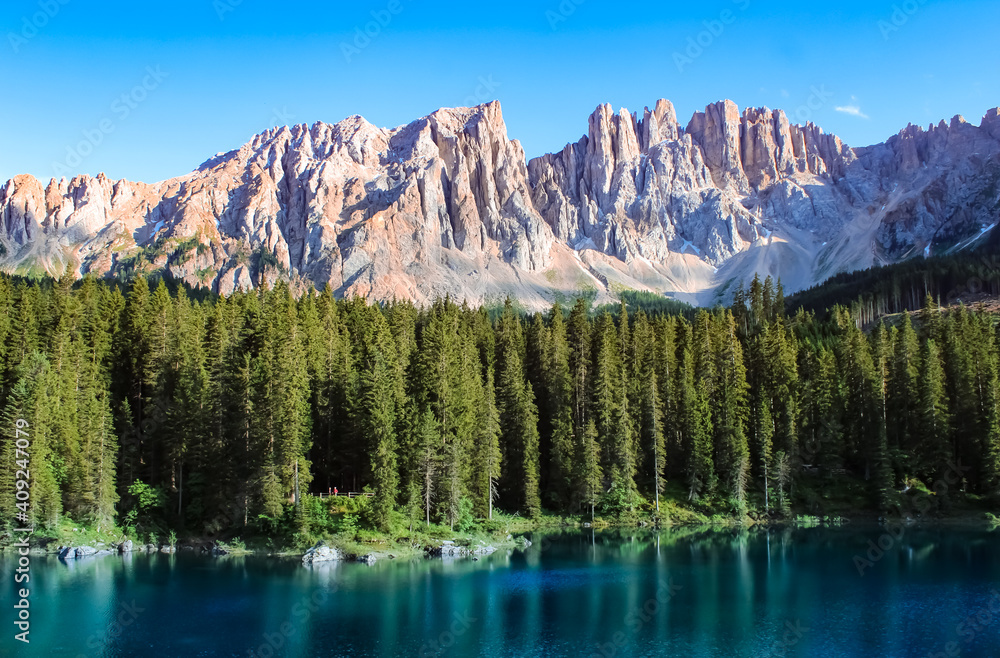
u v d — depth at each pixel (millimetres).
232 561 83688
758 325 157125
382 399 97375
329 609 66062
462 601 68938
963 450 124938
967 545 95875
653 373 126000
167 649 55875
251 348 116688
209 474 97688
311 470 106375
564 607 67375
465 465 102625
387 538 90938
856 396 131000
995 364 125625
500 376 127062
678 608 67000
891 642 57875
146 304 125188
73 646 56188
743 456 118625
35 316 114875
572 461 117375
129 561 83500
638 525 111688
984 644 57375
